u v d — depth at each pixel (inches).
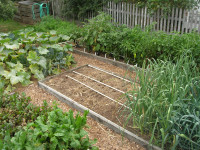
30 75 199.3
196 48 175.8
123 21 352.5
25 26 413.1
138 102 116.4
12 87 182.7
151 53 201.5
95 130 135.3
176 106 115.8
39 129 98.4
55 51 218.1
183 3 285.0
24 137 93.8
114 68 220.7
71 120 105.1
